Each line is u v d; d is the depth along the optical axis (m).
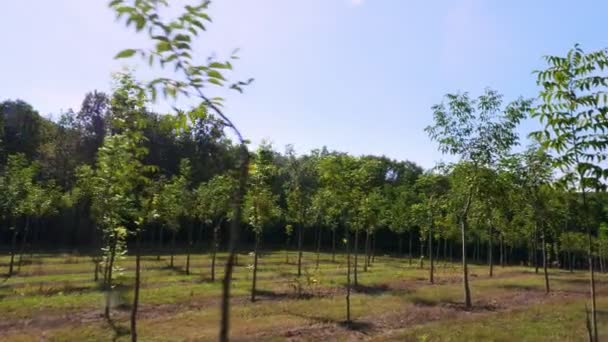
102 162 10.09
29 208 28.05
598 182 6.74
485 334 12.66
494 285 25.22
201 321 14.38
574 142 6.86
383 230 63.56
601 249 40.22
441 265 42.00
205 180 49.03
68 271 27.11
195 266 31.72
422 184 31.17
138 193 8.52
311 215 37.84
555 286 25.28
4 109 53.41
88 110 55.16
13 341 11.91
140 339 12.25
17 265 29.48
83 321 14.51
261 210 20.39
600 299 19.83
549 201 22.20
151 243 49.81
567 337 12.16
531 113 7.20
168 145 49.12
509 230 36.22
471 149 19.20
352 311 16.75
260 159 20.08
